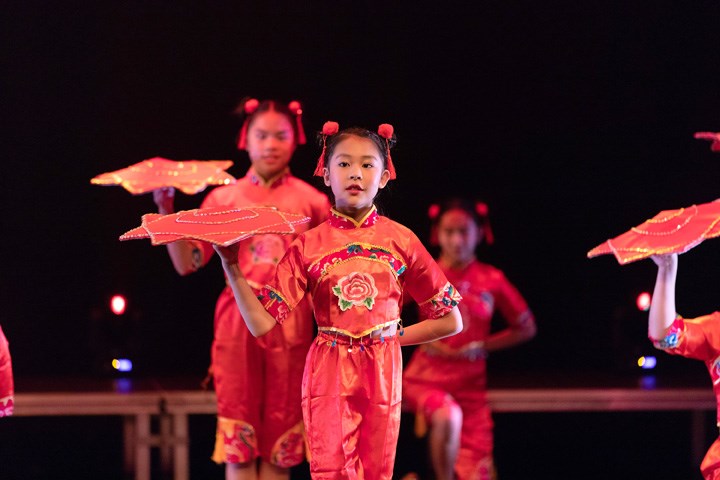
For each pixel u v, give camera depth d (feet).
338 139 28.09
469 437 44.55
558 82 50.31
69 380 46.39
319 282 27.45
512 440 53.26
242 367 36.70
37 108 48.29
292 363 36.68
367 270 27.35
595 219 51.13
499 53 50.14
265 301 27.40
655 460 52.90
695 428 45.16
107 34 48.44
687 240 27.45
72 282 49.01
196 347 49.60
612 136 50.65
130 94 48.83
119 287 49.19
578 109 50.49
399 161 50.49
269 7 49.19
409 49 49.85
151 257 49.34
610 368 51.44
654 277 51.16
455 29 49.93
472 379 44.60
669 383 45.50
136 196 49.19
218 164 36.42
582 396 43.42
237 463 37.04
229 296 37.06
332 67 49.52
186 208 50.06
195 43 49.01
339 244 27.61
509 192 51.03
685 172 50.49
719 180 50.31
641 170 50.75
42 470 50.16
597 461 52.95
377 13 49.57
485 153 50.65
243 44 49.19
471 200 47.19
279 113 37.70
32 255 48.78
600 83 50.31
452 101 50.24
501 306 45.91
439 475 42.50
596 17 49.90
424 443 51.37
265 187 37.86
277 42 49.32
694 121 50.26
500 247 51.39
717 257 50.34
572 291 51.49
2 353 31.83
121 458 50.88
